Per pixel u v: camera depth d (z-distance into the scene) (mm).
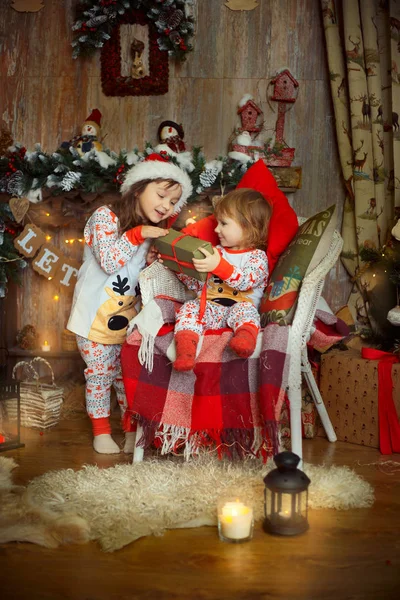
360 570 1717
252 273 2451
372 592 1613
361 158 3320
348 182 3418
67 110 3590
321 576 1686
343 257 3459
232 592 1606
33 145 3602
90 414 2697
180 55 3436
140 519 1958
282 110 3453
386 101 3361
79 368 3625
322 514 2068
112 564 1735
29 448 2699
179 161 3182
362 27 3297
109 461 2555
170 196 2629
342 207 3547
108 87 3520
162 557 1776
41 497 2105
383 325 3342
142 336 2373
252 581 1658
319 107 3508
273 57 3498
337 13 3383
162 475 2260
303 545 1854
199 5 3494
